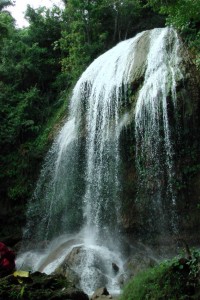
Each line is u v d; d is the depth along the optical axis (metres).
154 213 11.88
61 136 15.53
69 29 20.45
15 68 19.42
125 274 9.28
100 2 19.09
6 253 6.64
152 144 12.20
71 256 9.94
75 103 15.79
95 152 13.58
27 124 17.41
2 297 5.56
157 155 12.10
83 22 18.98
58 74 20.17
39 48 20.42
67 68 19.33
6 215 15.89
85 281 9.03
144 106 12.55
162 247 11.52
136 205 12.17
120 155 12.80
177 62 12.62
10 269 6.53
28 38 21.47
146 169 12.23
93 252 10.10
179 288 5.83
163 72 12.69
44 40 21.50
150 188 12.05
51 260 11.19
